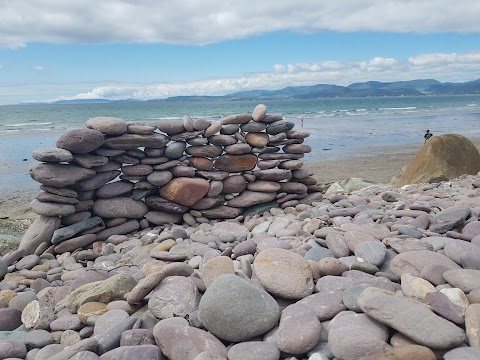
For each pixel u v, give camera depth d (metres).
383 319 2.52
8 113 69.94
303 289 3.22
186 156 6.97
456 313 2.56
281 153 7.30
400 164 17.69
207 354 2.58
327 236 4.34
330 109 76.00
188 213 6.82
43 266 5.47
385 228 4.61
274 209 6.91
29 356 3.16
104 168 6.45
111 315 3.39
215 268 3.62
